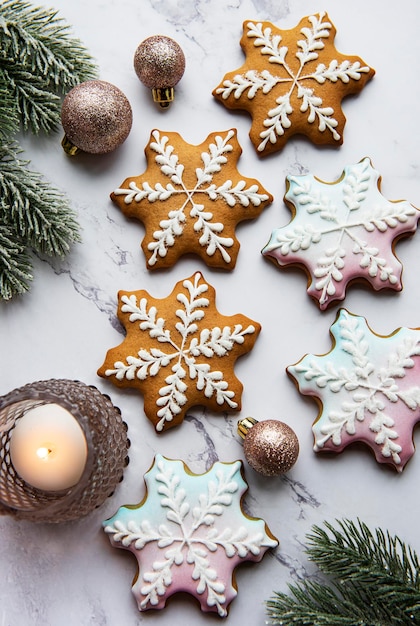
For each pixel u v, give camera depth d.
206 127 0.57
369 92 0.57
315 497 0.55
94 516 0.54
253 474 0.55
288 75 0.56
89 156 0.57
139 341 0.54
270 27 0.57
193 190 0.55
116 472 0.52
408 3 0.58
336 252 0.55
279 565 0.54
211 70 0.57
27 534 0.54
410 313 0.56
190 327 0.54
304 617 0.50
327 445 0.54
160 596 0.52
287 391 0.55
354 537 0.51
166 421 0.54
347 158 0.57
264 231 0.56
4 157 0.56
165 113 0.57
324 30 0.56
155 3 0.57
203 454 0.55
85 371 0.55
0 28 0.52
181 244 0.55
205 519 0.53
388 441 0.54
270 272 0.56
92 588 0.54
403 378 0.54
